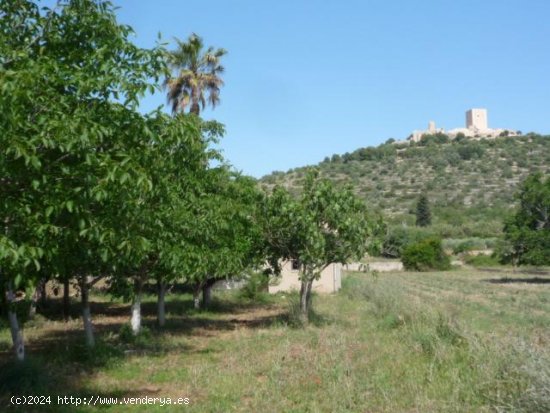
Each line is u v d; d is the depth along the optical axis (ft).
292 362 38.55
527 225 139.85
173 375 36.24
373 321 61.93
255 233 60.80
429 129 497.87
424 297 90.99
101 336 52.42
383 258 220.84
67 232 22.57
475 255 210.59
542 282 134.00
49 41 26.04
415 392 28.89
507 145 399.65
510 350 29.96
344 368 35.04
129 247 25.52
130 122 24.59
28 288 21.98
